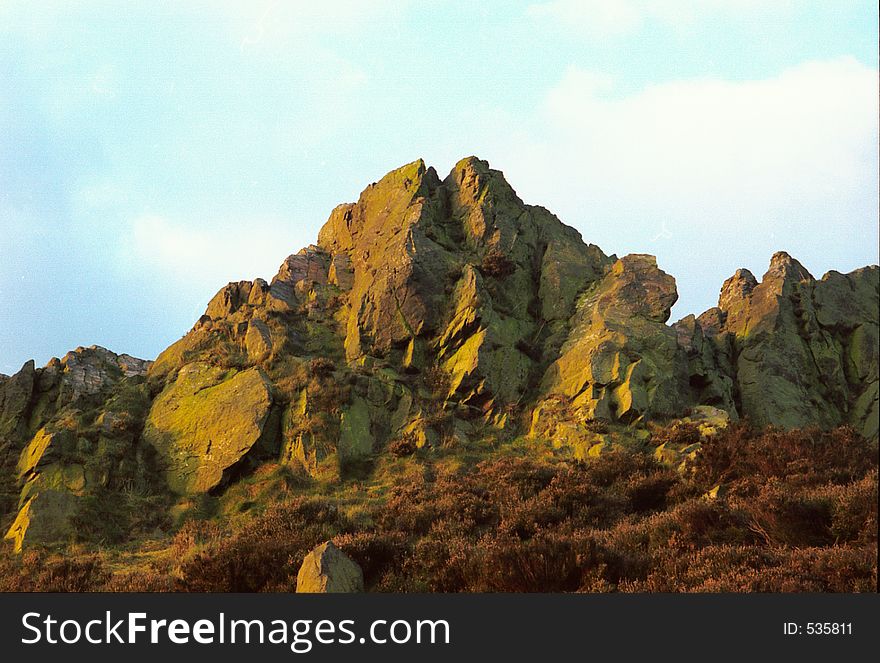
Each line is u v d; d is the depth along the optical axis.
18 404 47.91
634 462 35.56
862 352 53.19
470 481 35.81
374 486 39.81
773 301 53.59
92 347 55.69
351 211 63.25
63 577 25.94
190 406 46.09
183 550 32.41
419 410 45.78
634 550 19.38
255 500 39.75
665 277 51.72
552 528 25.80
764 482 26.95
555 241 58.25
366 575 19.50
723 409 46.84
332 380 45.75
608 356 46.38
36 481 40.75
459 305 50.00
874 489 17.92
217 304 58.41
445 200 59.78
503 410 46.53
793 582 13.66
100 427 44.34
